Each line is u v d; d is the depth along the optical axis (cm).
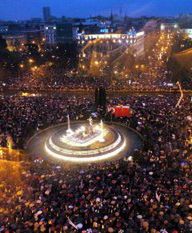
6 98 5759
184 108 4844
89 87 7012
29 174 3108
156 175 2872
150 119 4525
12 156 3666
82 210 2358
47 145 4100
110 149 3906
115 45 13762
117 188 2634
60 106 5228
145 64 9794
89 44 13762
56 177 3023
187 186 2614
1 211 2458
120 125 4722
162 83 7100
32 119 4706
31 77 8288
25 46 11694
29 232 2184
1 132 4191
